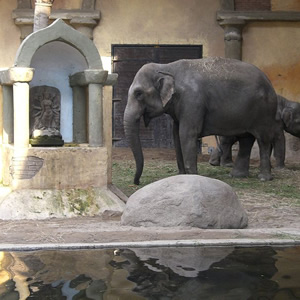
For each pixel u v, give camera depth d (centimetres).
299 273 516
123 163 1473
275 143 1412
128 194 1026
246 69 1177
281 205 931
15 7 1748
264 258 564
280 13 1733
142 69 1134
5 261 555
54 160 850
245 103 1157
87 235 671
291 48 1759
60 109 956
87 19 1733
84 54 893
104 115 961
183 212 716
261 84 1175
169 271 520
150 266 536
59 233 687
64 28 877
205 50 1769
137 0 1762
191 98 1124
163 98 1118
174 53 1775
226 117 1158
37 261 555
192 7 1764
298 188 1115
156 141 1783
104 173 877
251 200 973
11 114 918
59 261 554
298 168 1441
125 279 498
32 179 843
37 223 773
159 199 728
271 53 1761
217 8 1761
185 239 642
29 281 492
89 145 891
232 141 1430
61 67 954
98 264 543
